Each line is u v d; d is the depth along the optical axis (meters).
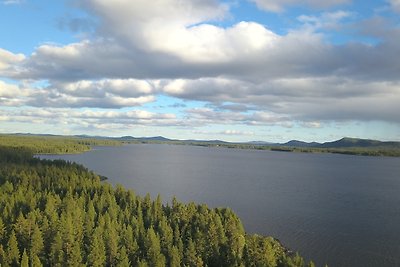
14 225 91.25
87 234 91.56
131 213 113.69
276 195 182.12
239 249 90.62
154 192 185.38
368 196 185.12
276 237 109.25
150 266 78.56
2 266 77.69
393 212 145.12
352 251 98.62
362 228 120.31
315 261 91.62
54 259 81.88
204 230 96.38
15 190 137.38
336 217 134.62
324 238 108.94
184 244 91.19
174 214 110.25
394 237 110.94
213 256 88.31
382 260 92.75
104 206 119.38
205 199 168.12
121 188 143.38
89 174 194.88
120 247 85.06
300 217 133.75
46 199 119.31
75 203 113.38
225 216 110.31
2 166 192.88
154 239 86.44
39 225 93.44
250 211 143.00
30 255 81.06
